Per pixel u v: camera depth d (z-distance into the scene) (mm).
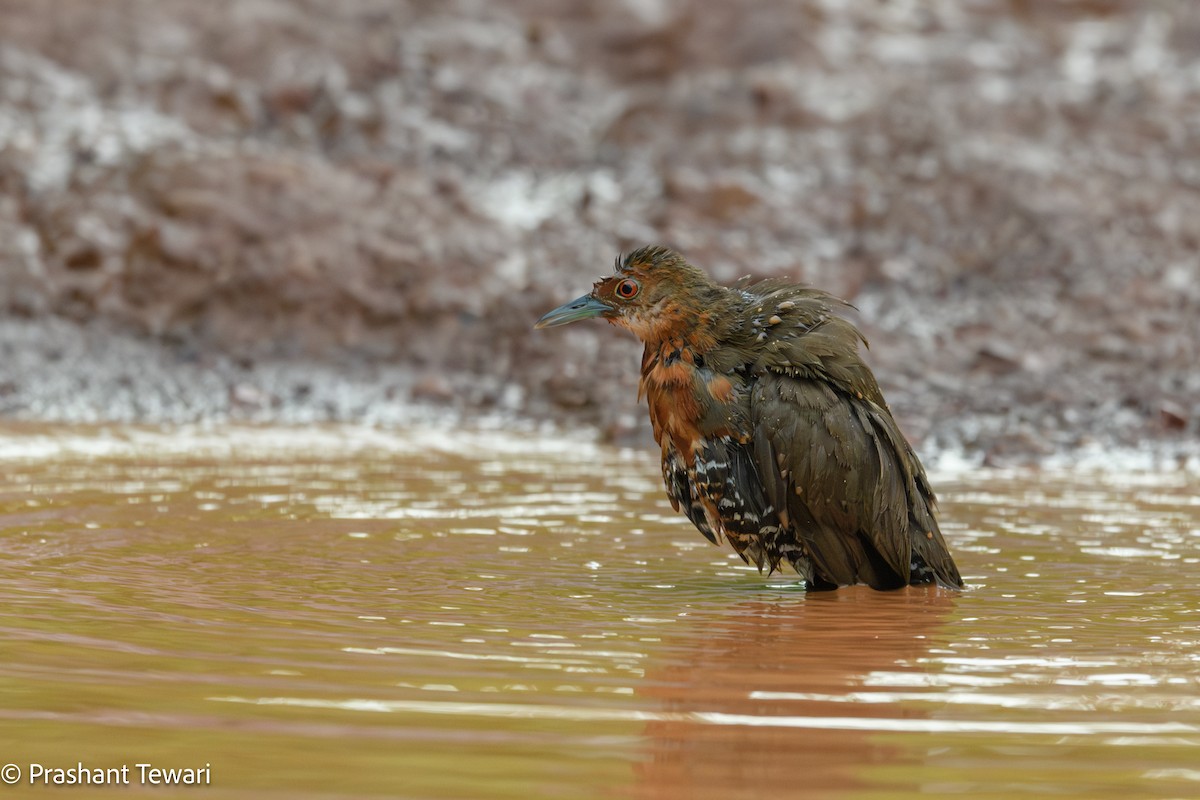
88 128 26484
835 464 11250
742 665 8922
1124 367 21719
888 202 26125
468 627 9711
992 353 21797
